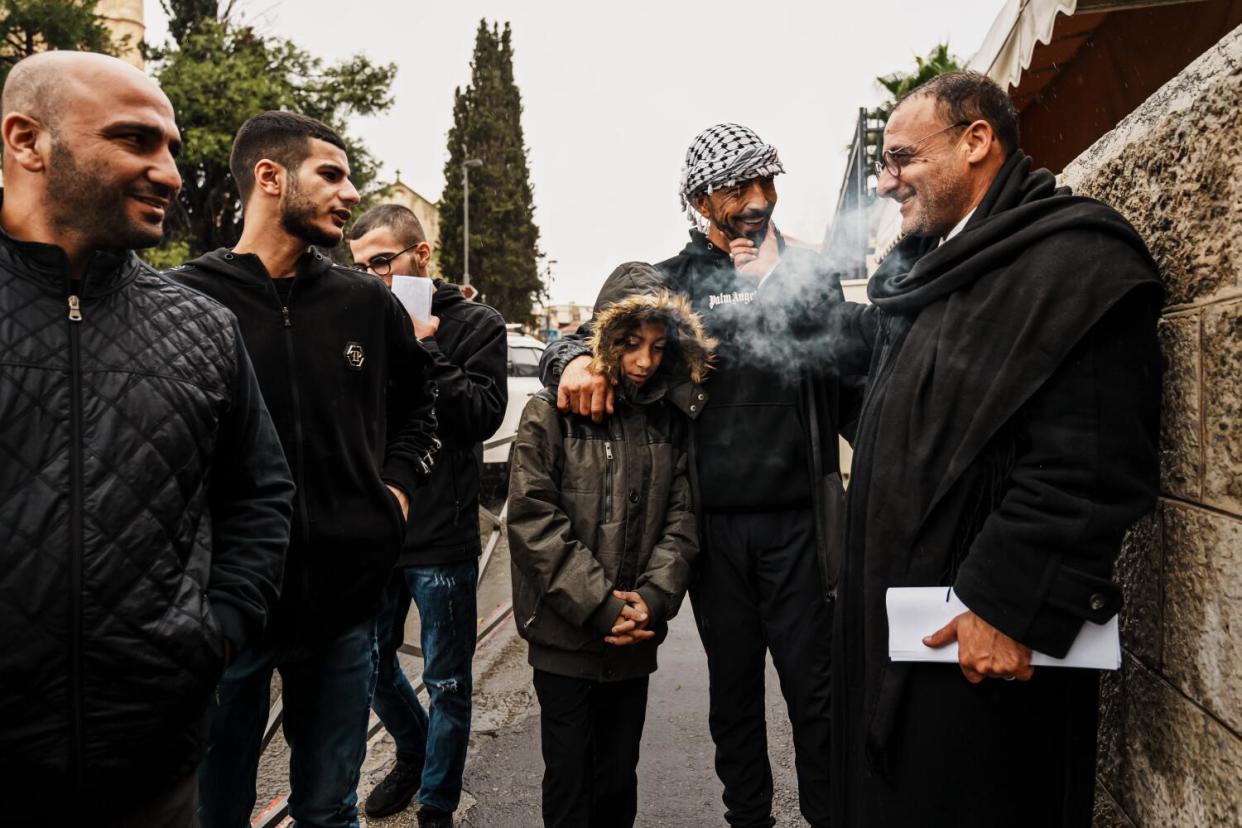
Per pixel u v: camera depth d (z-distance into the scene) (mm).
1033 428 1279
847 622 1575
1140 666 1544
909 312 1511
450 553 2387
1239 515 1217
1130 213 1582
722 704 2203
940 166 1491
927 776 1383
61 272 1130
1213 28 3283
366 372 1854
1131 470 1238
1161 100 1497
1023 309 1301
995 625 1254
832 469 2123
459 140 48969
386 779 2602
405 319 2041
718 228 2168
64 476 1088
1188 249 1352
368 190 20922
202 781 1752
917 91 1544
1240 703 1223
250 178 1776
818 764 2078
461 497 2441
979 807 1348
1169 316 1415
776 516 2100
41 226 1147
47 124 1120
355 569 1782
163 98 1223
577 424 2020
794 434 2086
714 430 2111
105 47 16859
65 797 1104
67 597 1072
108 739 1115
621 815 2107
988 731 1337
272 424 1503
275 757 2977
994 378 1313
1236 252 1214
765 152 2078
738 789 2189
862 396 2174
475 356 2533
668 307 1939
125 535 1122
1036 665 1289
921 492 1391
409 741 2561
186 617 1191
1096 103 4199
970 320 1360
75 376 1117
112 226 1163
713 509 2123
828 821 2062
